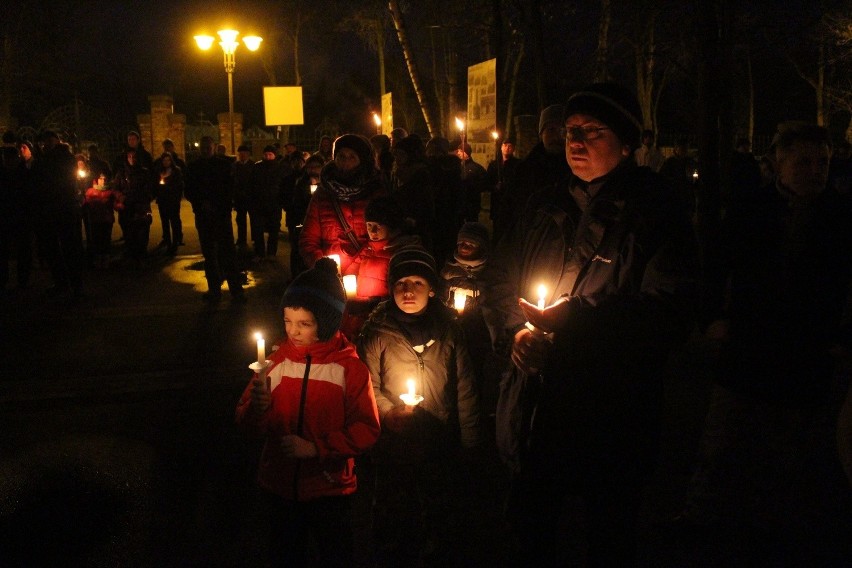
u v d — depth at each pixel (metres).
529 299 2.79
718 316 3.56
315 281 3.10
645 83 28.62
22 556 3.68
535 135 19.20
